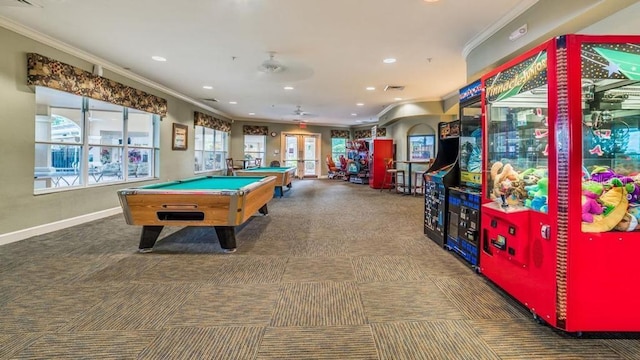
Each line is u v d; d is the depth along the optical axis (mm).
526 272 2104
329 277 2791
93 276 2760
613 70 1764
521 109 2262
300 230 4527
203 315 2111
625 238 1812
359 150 12570
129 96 5777
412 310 2193
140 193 3277
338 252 3512
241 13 3398
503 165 2434
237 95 7926
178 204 3299
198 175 9211
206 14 3428
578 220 1795
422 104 8406
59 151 4660
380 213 5922
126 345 1762
